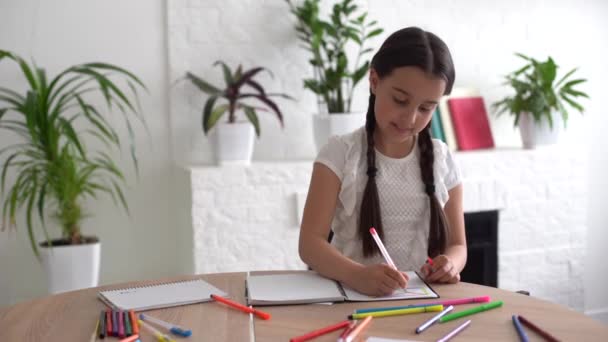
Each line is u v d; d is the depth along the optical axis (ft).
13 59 7.22
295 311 3.66
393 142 4.86
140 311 3.66
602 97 10.43
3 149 7.89
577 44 10.26
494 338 3.24
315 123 8.43
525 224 9.36
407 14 9.38
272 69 8.82
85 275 7.57
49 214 8.14
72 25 8.11
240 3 8.61
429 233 4.74
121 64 8.32
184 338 3.24
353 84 8.44
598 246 10.57
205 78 8.55
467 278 9.38
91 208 8.36
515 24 9.95
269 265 8.16
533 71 9.39
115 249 8.52
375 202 4.67
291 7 8.77
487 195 9.07
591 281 10.58
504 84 9.62
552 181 9.45
